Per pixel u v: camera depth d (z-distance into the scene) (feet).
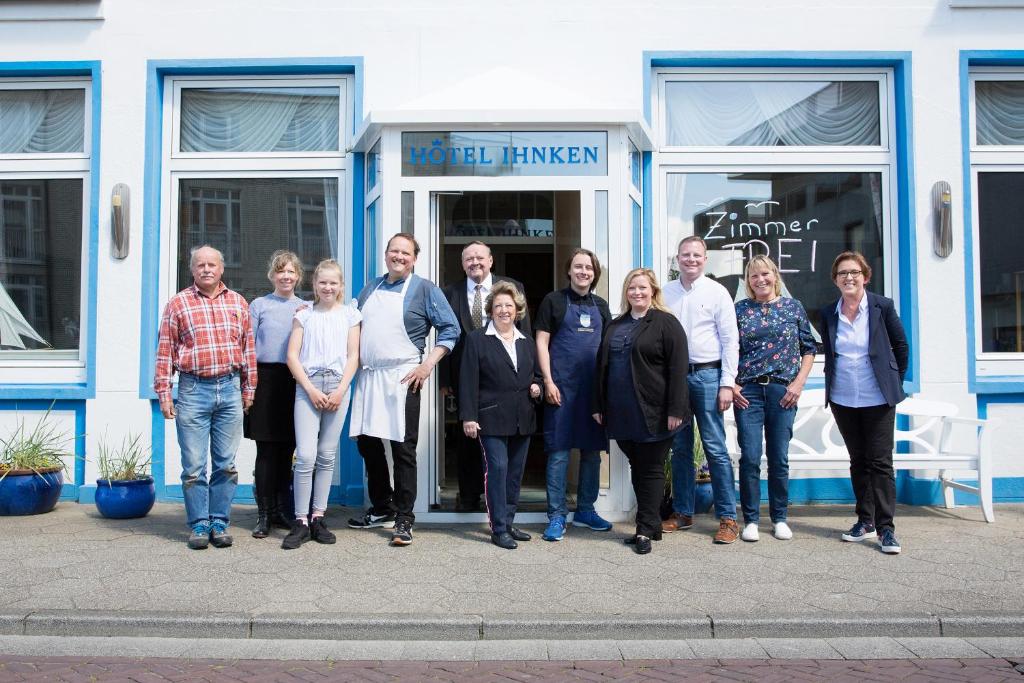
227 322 17.65
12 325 23.47
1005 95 23.82
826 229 23.56
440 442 20.70
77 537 18.34
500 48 22.81
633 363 17.33
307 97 23.58
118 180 22.79
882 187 23.45
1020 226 23.52
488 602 14.19
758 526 19.27
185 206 23.44
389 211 20.44
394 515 18.85
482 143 20.48
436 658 12.53
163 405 17.33
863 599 14.35
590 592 14.73
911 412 21.90
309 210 23.41
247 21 22.85
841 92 23.73
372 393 17.90
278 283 18.44
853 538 18.22
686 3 22.90
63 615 13.41
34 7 22.91
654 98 23.41
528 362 17.88
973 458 20.48
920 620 13.41
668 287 19.06
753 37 22.95
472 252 19.21
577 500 19.47
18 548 17.38
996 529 19.45
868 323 17.84
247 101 23.62
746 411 18.35
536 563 16.44
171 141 23.36
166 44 22.90
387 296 18.12
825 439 22.24
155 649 12.78
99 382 22.47
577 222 20.67
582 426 18.45
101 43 22.93
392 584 15.11
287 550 17.33
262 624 13.30
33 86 23.57
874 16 22.99
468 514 19.92
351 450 22.33
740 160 23.50
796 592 14.73
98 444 22.43
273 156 23.38
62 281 23.43
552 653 12.72
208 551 17.21
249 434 18.40
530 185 20.43
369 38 22.80
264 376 18.35
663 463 17.61
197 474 17.49
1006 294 23.43
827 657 12.54
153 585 14.94
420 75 22.79
